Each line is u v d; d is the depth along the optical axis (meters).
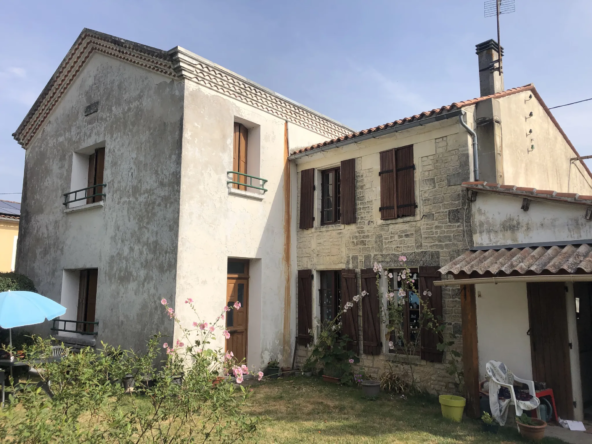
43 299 6.40
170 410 3.76
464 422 6.04
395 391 7.77
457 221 7.54
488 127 7.75
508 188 6.73
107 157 9.51
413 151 8.38
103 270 9.00
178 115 8.19
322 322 9.70
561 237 6.22
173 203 7.93
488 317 6.98
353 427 5.87
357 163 9.34
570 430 5.85
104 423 4.26
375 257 8.73
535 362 6.46
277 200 9.91
